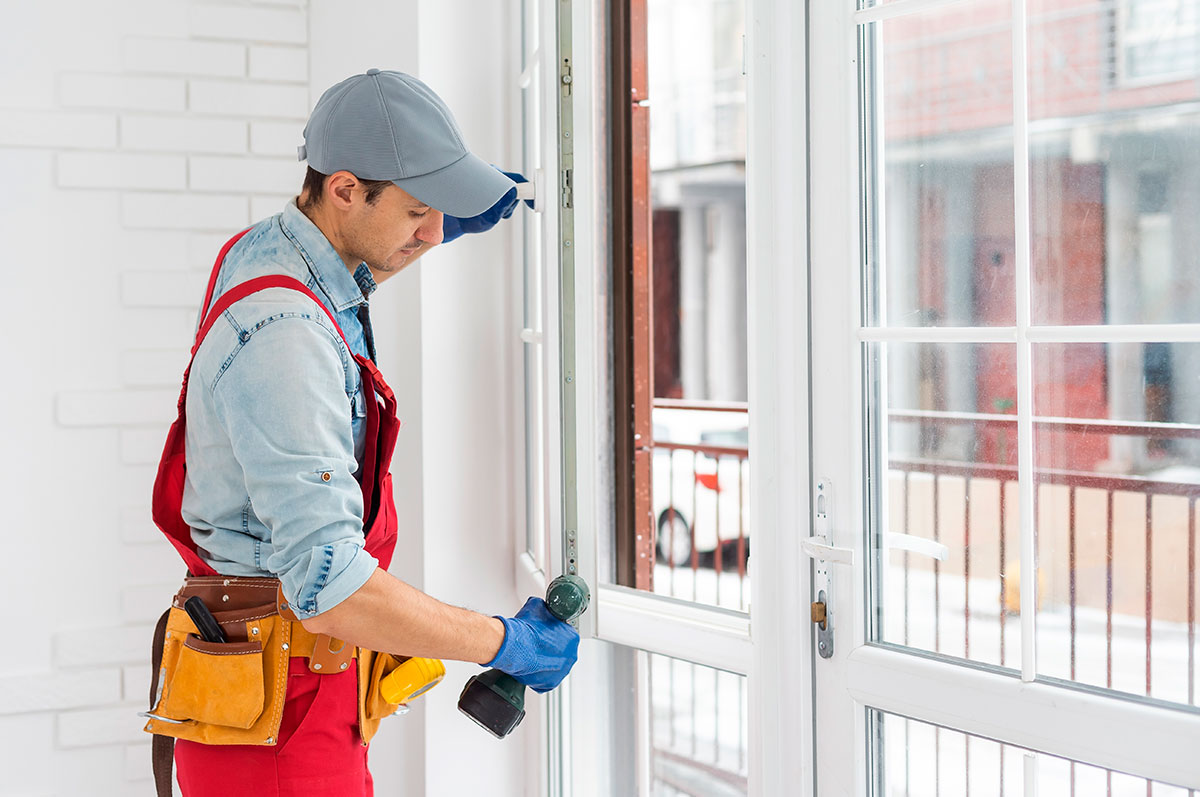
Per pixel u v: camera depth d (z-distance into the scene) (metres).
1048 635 1.32
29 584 2.19
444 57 2.18
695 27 3.80
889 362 1.49
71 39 2.18
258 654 1.32
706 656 1.70
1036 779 1.33
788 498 1.57
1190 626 1.19
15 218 2.15
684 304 4.70
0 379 2.15
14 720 2.18
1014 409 1.35
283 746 1.36
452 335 2.22
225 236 2.31
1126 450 1.24
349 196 1.36
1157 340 1.20
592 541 1.60
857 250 1.50
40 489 2.19
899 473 1.49
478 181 1.36
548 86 1.58
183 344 2.29
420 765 2.28
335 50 2.30
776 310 1.57
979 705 1.37
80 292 2.21
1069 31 1.27
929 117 1.42
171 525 1.47
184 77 2.27
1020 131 1.32
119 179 2.22
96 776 2.24
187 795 1.41
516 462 2.28
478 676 1.48
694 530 3.30
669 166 3.95
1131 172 1.22
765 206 1.56
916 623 1.47
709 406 4.07
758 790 1.60
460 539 2.24
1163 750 1.20
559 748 2.05
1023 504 1.33
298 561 1.18
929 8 1.40
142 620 2.27
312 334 1.25
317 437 1.21
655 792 2.10
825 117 1.51
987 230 1.37
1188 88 1.17
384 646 1.24
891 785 1.51
